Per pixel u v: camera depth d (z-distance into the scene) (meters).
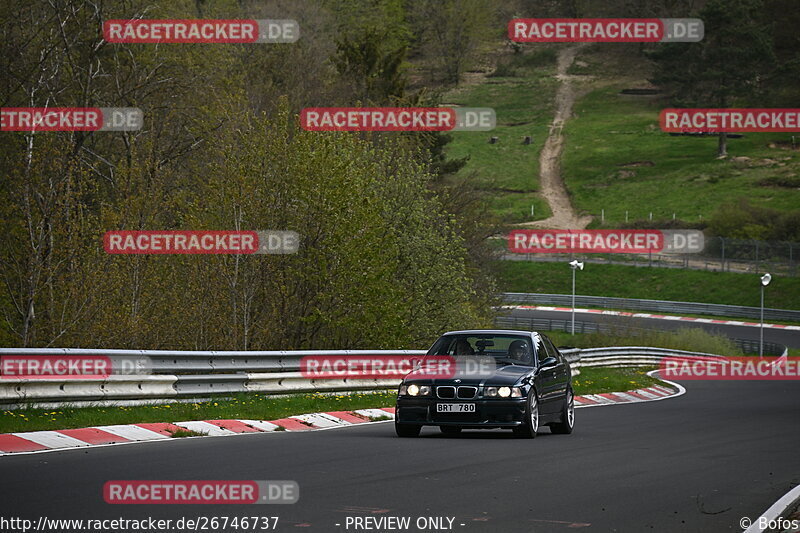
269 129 111.88
